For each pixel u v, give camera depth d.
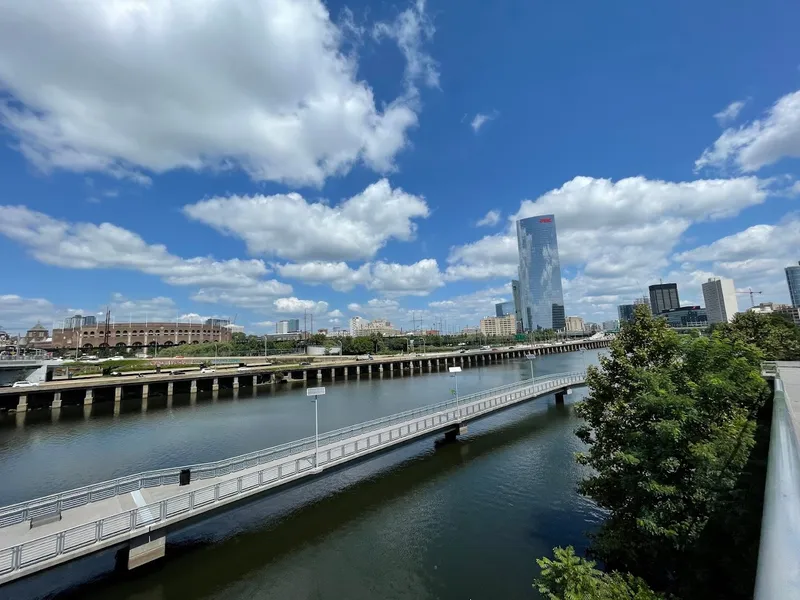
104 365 100.94
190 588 19.47
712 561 15.41
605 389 20.45
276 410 64.38
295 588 19.59
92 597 18.77
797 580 1.86
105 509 21.36
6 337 183.50
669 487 15.36
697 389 16.55
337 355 157.00
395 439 33.50
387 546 23.02
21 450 44.44
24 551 17.17
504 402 49.16
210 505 21.94
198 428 52.94
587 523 24.86
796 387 25.05
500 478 32.31
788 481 3.48
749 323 43.00
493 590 19.17
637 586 13.39
